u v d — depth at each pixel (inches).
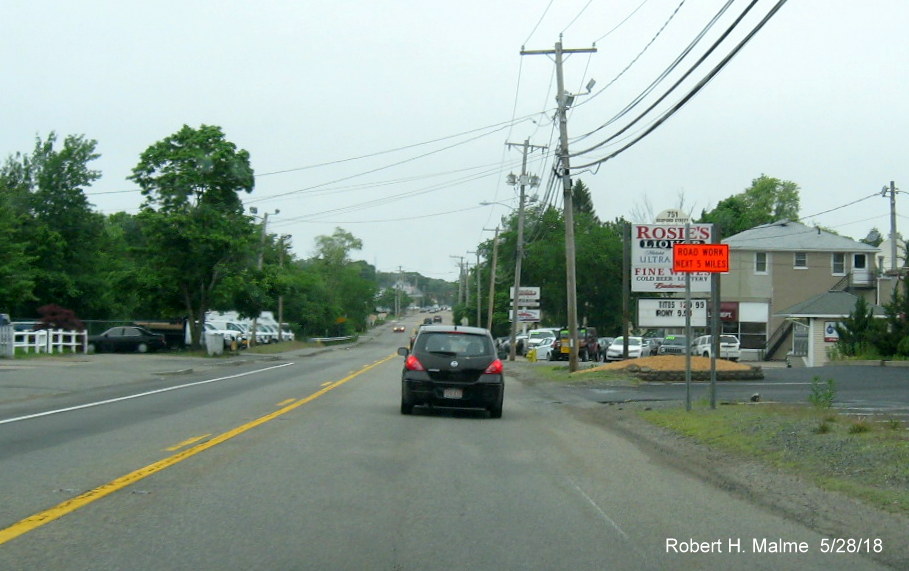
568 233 1253.1
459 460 450.9
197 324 1822.1
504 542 287.3
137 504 329.4
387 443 503.5
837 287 2219.5
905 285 1393.9
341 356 2181.3
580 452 496.1
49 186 2025.1
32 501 329.7
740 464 443.2
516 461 454.6
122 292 1809.8
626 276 1286.9
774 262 2255.2
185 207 1733.5
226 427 562.3
